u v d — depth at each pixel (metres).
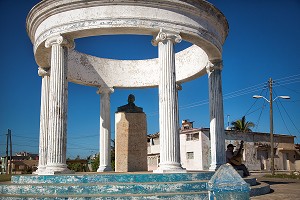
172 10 12.84
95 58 19.66
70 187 10.11
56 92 12.53
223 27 15.14
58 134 12.23
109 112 19.53
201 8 13.36
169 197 9.57
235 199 4.22
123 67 20.23
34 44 14.89
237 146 47.62
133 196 9.43
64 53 12.97
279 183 19.92
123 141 16.61
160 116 12.30
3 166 69.88
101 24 12.33
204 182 10.59
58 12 12.88
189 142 44.53
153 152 46.81
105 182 10.82
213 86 15.93
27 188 10.43
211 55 15.60
